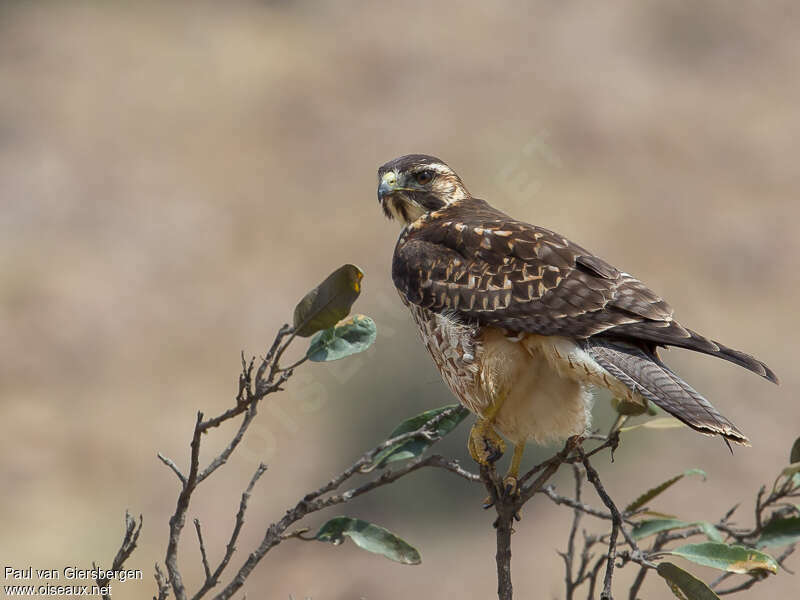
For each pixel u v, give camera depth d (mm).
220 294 21625
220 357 19984
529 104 26750
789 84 28406
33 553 14500
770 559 3852
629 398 4332
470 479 4141
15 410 17984
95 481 16297
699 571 12555
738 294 21516
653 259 22406
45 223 23531
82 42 29672
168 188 24734
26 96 27594
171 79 28359
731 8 30641
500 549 4172
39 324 20344
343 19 30734
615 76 28062
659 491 4559
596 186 24062
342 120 26859
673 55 29156
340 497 4133
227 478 15492
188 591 13156
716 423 3908
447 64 28453
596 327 4410
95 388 18906
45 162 25188
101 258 22562
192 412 18234
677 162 25297
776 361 19156
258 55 29219
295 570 13336
